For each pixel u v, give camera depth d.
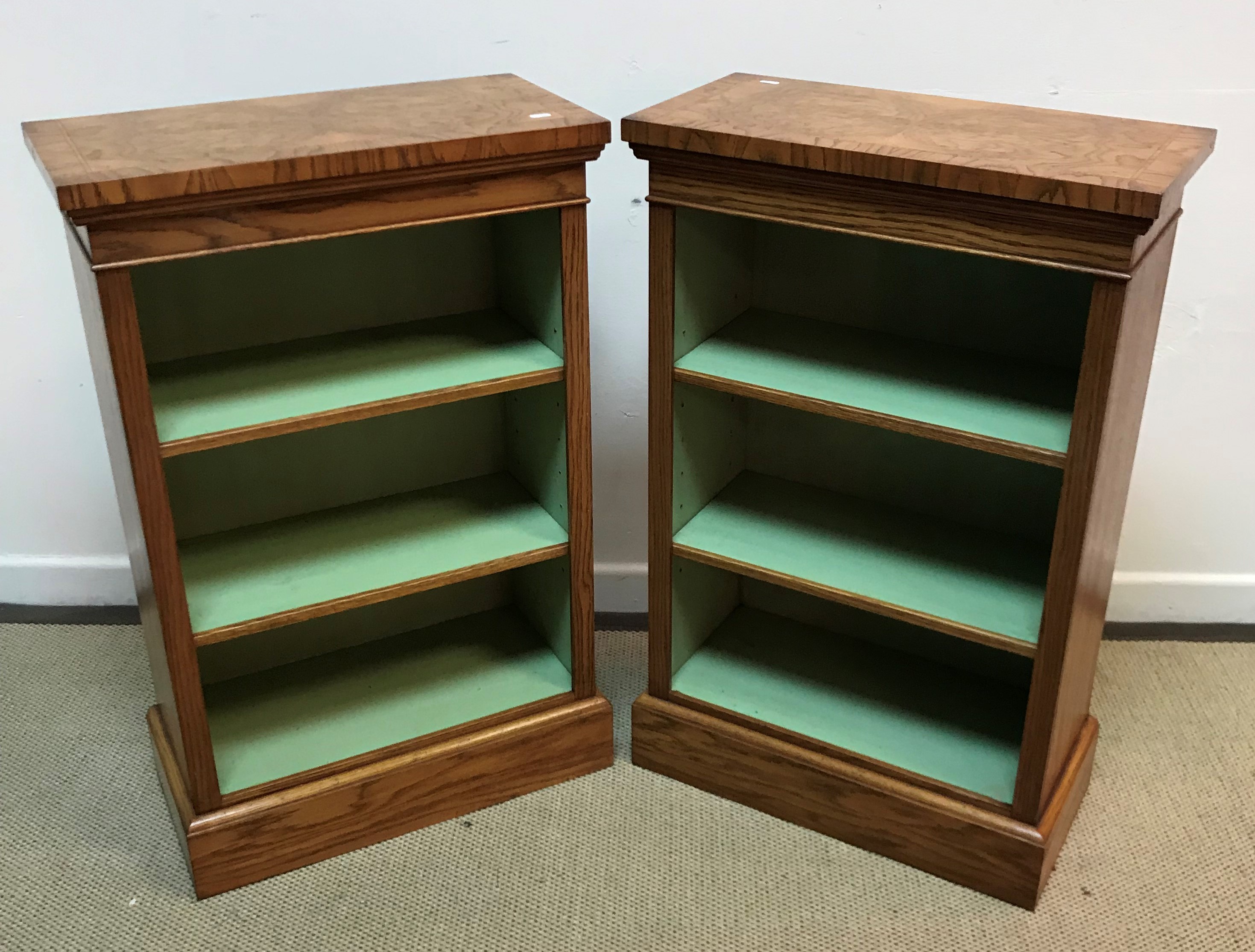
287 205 1.48
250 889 1.82
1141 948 1.70
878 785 1.84
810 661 2.11
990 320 1.81
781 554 1.88
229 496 1.91
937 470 1.96
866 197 1.52
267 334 1.83
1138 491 2.32
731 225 1.86
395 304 1.90
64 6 1.96
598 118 1.63
